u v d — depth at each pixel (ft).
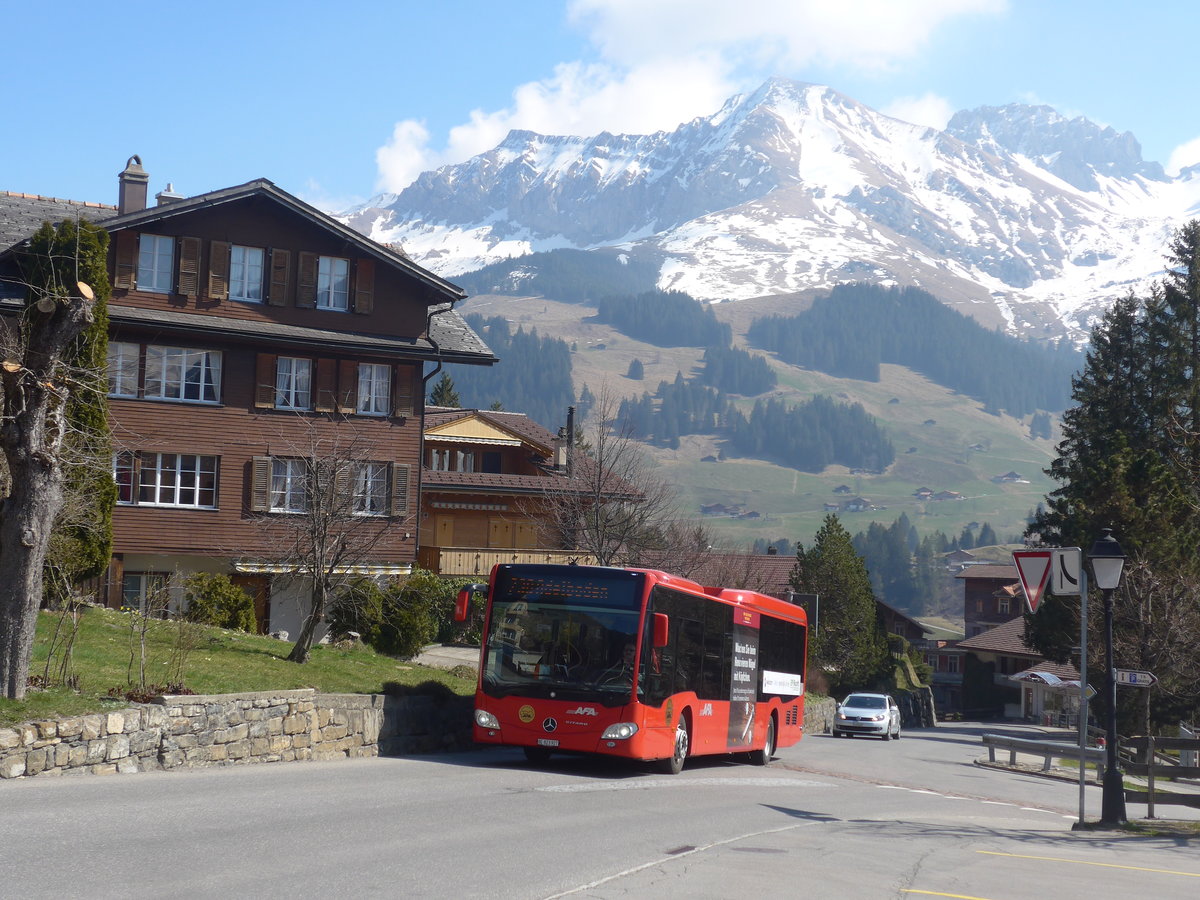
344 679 76.07
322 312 130.41
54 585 79.51
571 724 64.08
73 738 49.80
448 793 51.26
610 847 39.29
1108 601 61.21
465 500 170.60
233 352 126.41
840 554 244.83
